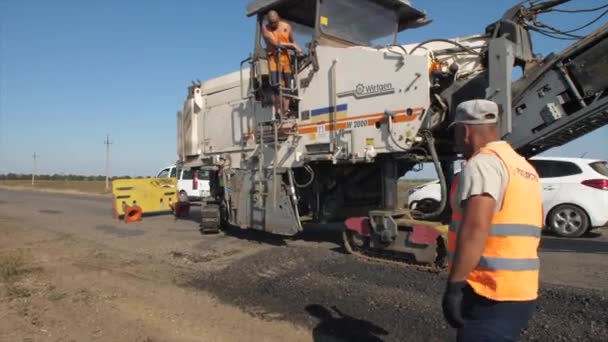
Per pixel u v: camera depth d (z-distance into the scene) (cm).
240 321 490
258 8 853
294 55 830
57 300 573
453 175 806
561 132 588
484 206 239
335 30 814
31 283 651
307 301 535
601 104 548
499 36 649
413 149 692
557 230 1002
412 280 584
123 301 566
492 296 247
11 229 1235
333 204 873
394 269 645
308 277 623
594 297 489
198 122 1127
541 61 609
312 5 817
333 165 852
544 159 1041
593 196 963
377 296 530
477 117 265
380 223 710
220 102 1051
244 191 938
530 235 251
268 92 871
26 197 2881
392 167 745
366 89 731
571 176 997
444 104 659
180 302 559
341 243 879
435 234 640
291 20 857
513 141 605
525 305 249
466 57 684
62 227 1260
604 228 1130
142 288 622
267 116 907
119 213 1430
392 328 448
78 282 657
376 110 720
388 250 701
